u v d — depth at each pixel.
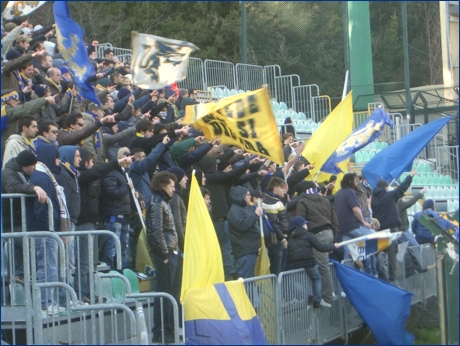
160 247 16.89
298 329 18.53
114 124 20.48
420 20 41.06
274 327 17.70
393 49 41.38
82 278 16.97
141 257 19.12
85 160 17.62
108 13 40.97
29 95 19.67
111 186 18.03
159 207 17.03
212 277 16.34
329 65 40.25
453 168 36.28
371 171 24.36
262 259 19.42
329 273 19.53
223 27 40.78
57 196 15.78
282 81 38.56
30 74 19.84
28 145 16.67
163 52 18.03
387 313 18.95
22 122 16.53
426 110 38.75
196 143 22.47
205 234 16.50
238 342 15.73
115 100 25.55
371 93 38.84
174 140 20.39
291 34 40.31
